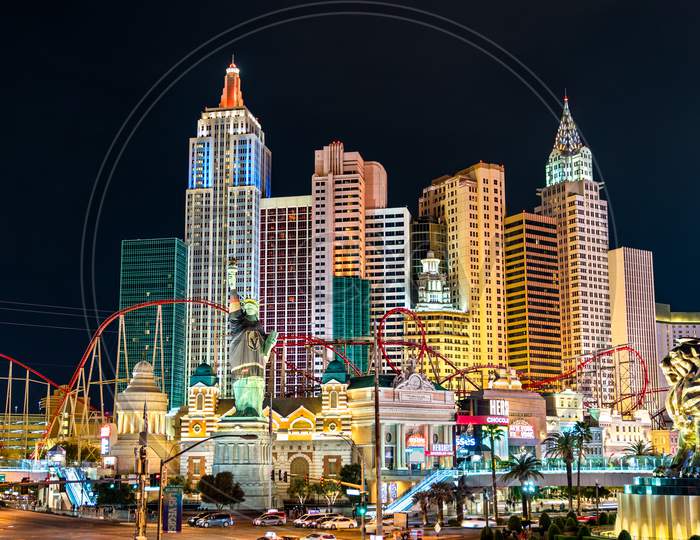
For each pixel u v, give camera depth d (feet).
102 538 459.32
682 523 383.86
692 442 411.54
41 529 522.06
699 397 407.44
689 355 417.49
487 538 442.09
